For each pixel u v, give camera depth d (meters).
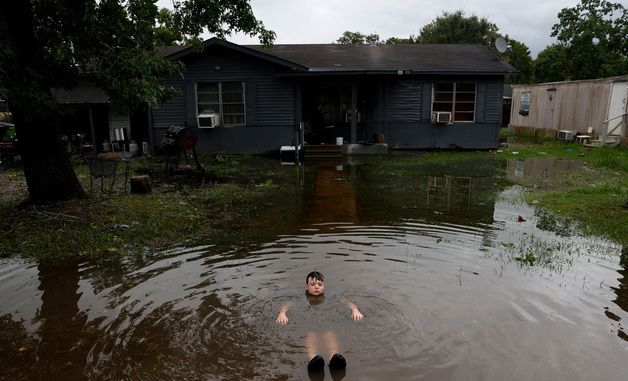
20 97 7.55
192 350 4.61
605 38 32.91
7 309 5.55
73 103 17.56
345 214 9.84
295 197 11.59
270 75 18.80
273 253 7.34
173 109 19.19
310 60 20.39
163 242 8.02
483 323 5.08
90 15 9.09
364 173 15.14
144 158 18.55
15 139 16.66
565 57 34.53
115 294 5.91
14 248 7.63
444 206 10.56
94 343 4.78
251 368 4.29
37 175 9.98
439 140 20.50
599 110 21.62
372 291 5.88
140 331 4.99
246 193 12.03
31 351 4.66
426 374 4.17
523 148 21.64
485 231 8.55
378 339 4.74
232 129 19.34
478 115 20.25
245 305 5.53
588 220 9.25
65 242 7.82
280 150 18.78
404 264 6.81
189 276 6.45
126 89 8.83
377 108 20.47
